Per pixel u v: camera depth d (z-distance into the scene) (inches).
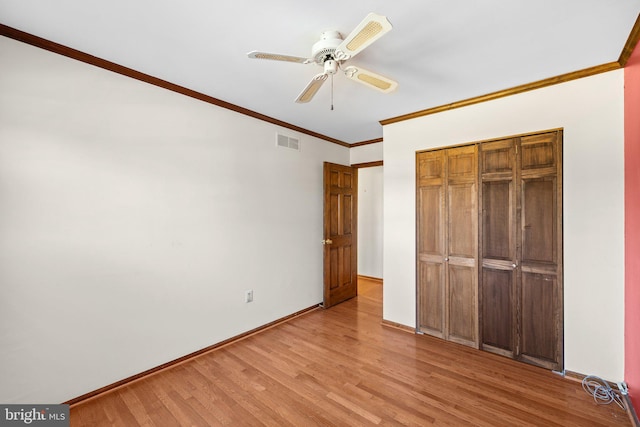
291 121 137.3
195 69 88.0
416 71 88.4
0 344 67.5
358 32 54.0
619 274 83.2
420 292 124.4
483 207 107.7
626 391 79.3
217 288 111.7
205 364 99.3
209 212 109.2
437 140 118.8
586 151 88.1
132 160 89.1
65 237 76.6
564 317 91.4
